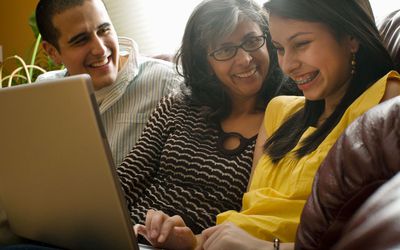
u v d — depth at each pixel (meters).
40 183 0.76
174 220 1.03
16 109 0.70
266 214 0.94
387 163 0.54
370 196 0.51
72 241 0.80
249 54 1.28
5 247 0.79
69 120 0.66
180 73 1.51
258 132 1.28
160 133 1.46
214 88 1.38
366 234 0.44
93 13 1.58
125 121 1.63
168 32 2.62
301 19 0.89
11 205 0.85
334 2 0.88
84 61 1.61
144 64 1.73
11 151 0.75
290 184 0.94
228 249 0.87
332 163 0.62
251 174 1.19
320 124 1.00
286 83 1.32
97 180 0.69
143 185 1.39
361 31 0.89
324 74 0.91
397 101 0.60
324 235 0.59
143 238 1.17
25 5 3.10
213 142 1.33
